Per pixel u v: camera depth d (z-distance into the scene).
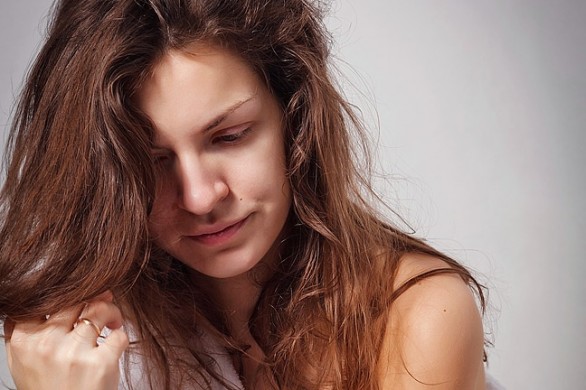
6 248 1.16
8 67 2.00
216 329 1.29
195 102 1.02
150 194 1.06
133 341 1.29
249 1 1.07
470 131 2.12
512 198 2.16
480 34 2.10
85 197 1.09
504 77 2.11
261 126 1.07
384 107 2.10
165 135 1.03
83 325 1.12
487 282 2.17
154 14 1.03
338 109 1.19
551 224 2.17
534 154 2.14
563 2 2.10
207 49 1.02
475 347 1.17
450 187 2.13
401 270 1.21
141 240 1.10
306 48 1.14
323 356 1.24
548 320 2.21
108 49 1.03
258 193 1.08
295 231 1.22
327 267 1.21
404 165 2.12
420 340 1.15
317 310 1.24
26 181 1.15
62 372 1.11
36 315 1.13
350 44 2.07
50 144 1.11
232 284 1.27
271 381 1.28
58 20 1.12
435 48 2.09
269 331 1.27
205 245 1.09
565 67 2.12
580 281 2.19
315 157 1.16
